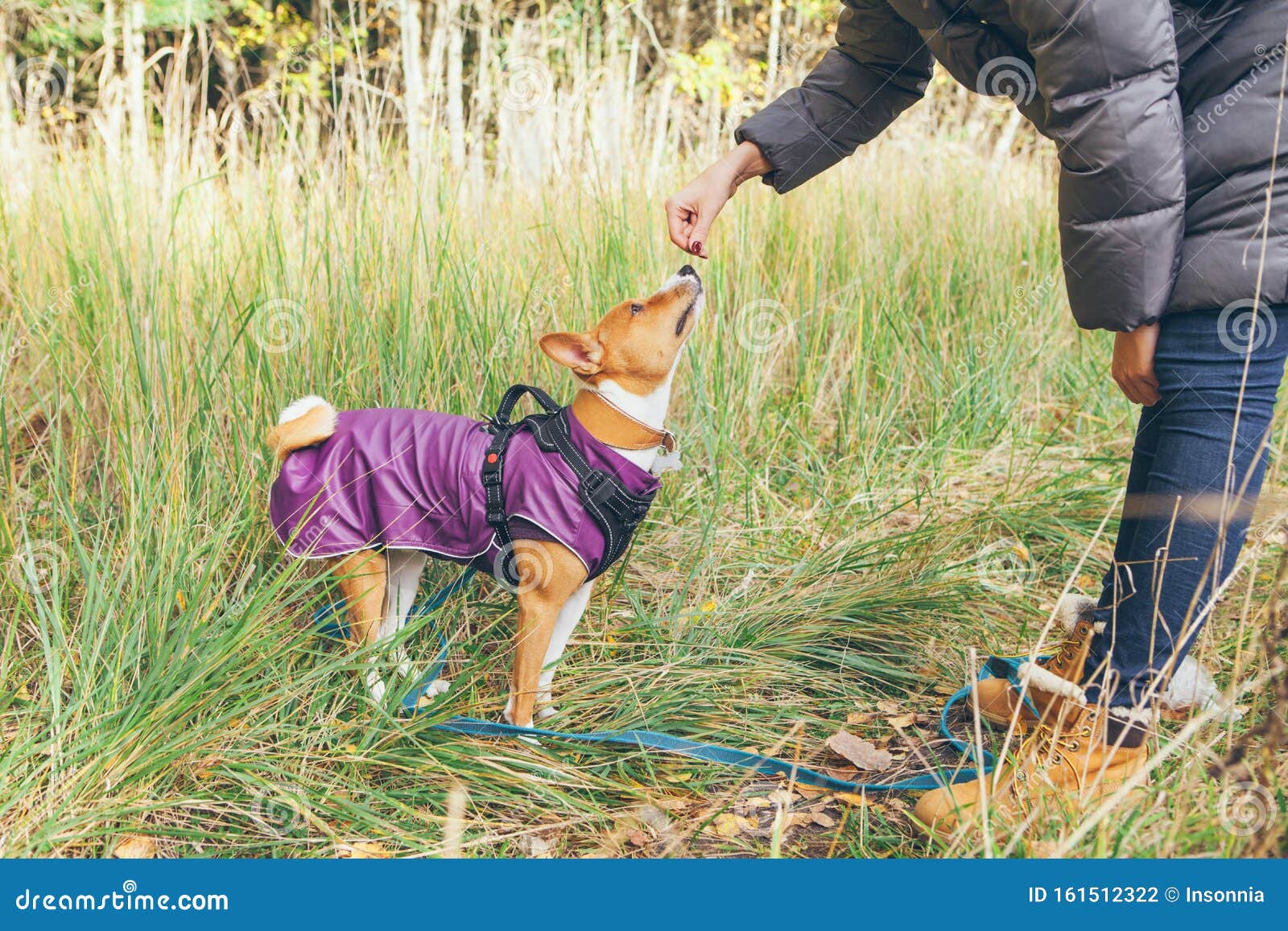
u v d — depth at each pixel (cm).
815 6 782
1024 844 181
